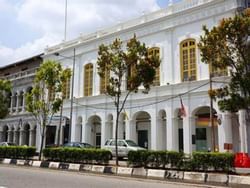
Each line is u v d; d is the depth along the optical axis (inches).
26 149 955.3
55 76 1034.1
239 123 989.2
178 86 1149.7
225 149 962.1
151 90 1221.7
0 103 1421.0
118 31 1371.8
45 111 1053.8
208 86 1065.5
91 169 738.2
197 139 1145.4
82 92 1524.4
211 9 1097.4
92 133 1486.2
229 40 593.9
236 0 1034.1
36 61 1817.2
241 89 605.9
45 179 554.6
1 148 1040.2
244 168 716.0
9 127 1886.1
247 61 592.4
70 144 1261.1
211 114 972.6
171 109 1159.0
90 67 1510.8
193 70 1131.3
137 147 1089.4
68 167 786.2
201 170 594.2
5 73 2057.1
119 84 790.5
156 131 1195.3
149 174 632.4
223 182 535.5
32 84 1732.3
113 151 1103.0
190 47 1149.1
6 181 512.1
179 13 1178.6
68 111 1574.8
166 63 1206.9
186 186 512.7
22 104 1827.0
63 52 1638.8
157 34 1251.8
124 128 1342.3
